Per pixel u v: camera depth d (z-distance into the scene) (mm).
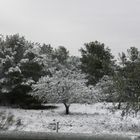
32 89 37781
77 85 34281
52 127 28391
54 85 34031
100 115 33219
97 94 35500
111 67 41906
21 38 41500
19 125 28766
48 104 41562
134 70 27359
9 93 38469
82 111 36031
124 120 30953
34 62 38875
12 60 38500
